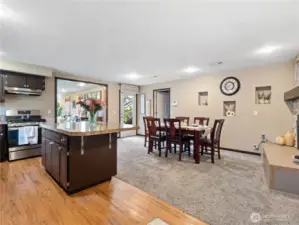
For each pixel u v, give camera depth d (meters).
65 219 1.75
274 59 3.70
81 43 2.86
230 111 4.78
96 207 1.97
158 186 2.51
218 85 4.96
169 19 2.11
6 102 4.00
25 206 1.97
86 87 8.02
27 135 3.79
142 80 6.21
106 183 2.60
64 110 9.65
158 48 3.07
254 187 2.48
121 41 2.77
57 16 2.04
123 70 4.69
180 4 1.81
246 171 3.10
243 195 2.25
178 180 2.72
